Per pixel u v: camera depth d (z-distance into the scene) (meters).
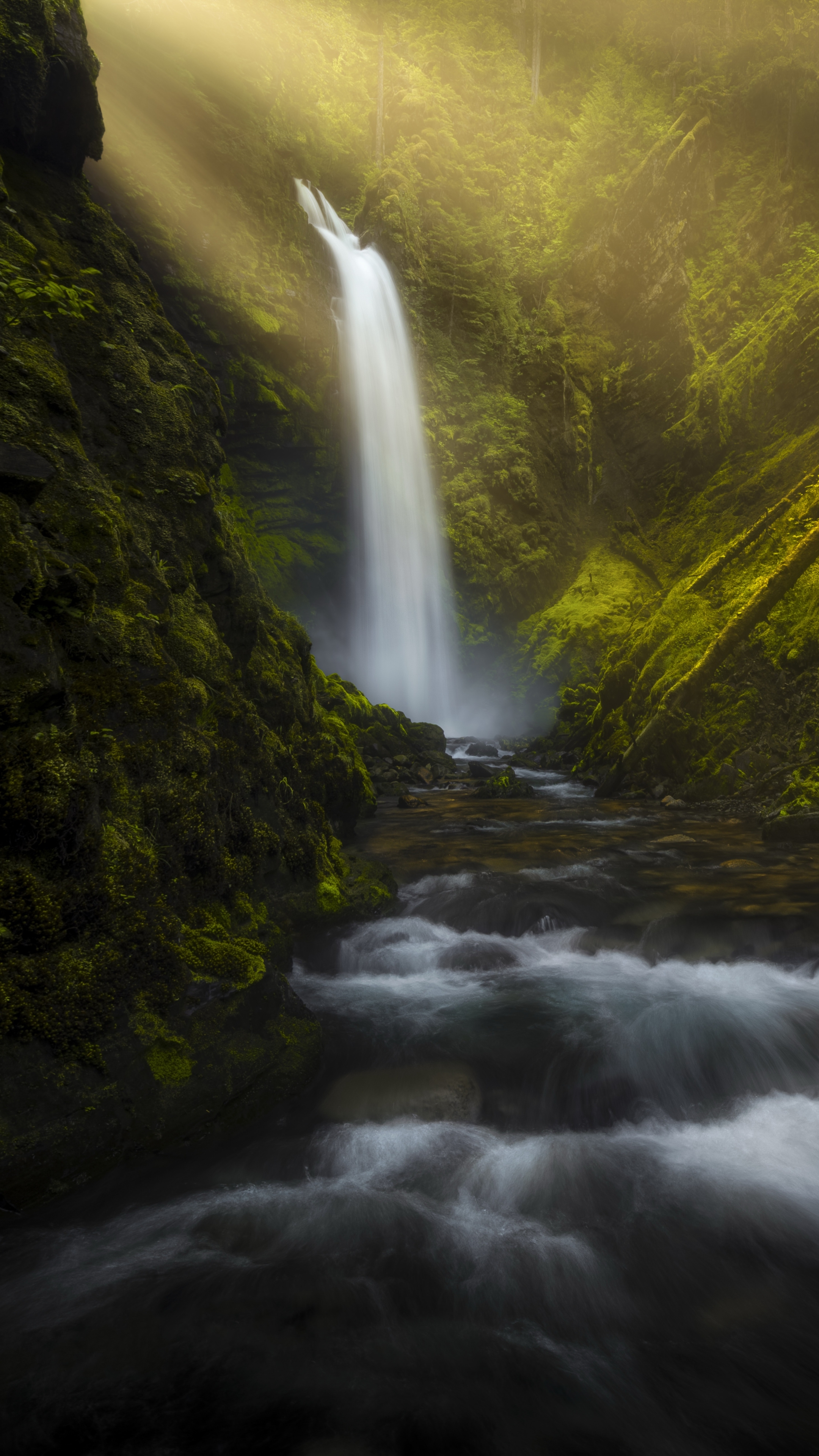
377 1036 5.57
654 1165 4.43
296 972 6.68
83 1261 3.62
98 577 5.09
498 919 8.05
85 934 4.11
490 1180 4.26
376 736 20.86
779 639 15.62
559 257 36.91
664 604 19.73
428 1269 3.65
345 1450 2.80
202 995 4.55
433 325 33.53
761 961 6.84
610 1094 4.99
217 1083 4.42
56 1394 3.01
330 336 28.91
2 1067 3.69
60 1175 3.81
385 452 30.88
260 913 6.12
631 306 36.12
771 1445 2.84
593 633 28.12
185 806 5.13
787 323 31.75
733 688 15.61
